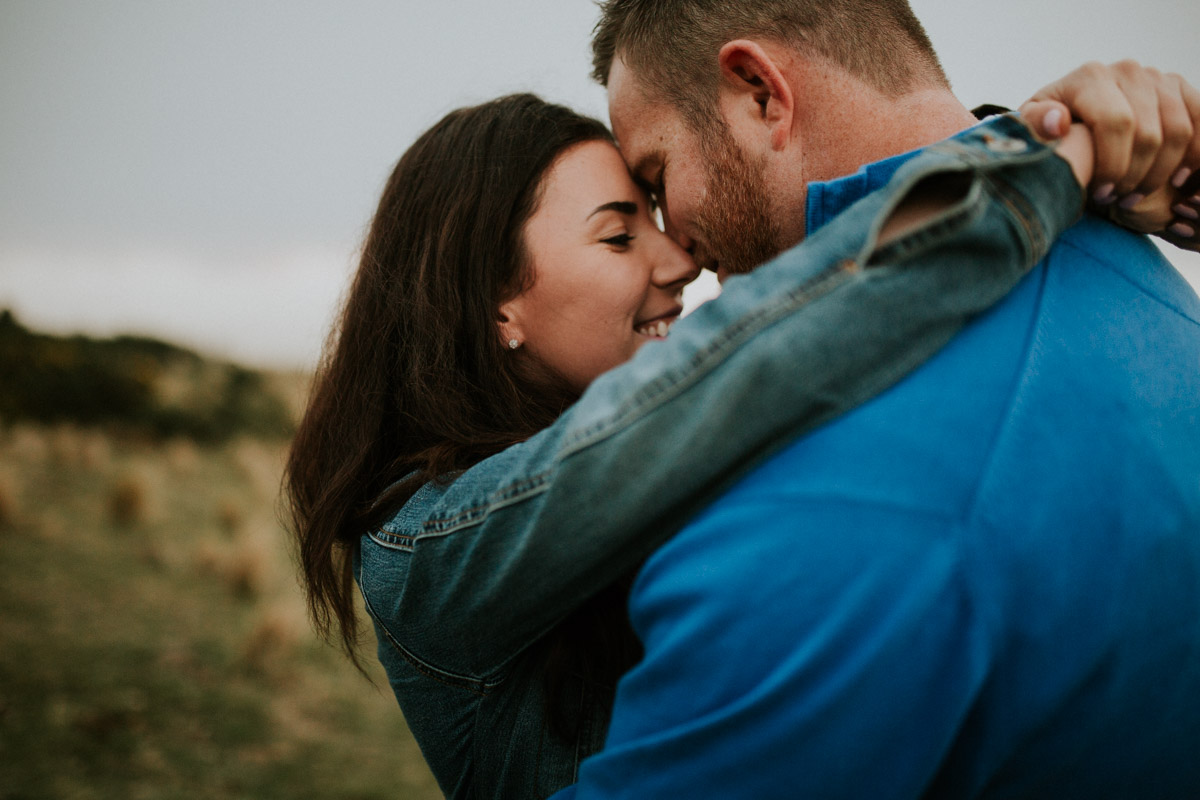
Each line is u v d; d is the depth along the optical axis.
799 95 1.13
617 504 0.74
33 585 6.73
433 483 1.20
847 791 0.62
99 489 10.34
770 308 0.70
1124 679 0.69
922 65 1.12
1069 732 0.67
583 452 0.77
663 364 0.75
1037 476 0.67
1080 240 0.86
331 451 1.46
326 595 1.42
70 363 15.08
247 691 5.49
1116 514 0.69
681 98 1.24
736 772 0.64
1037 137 0.78
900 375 0.69
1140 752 0.72
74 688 5.12
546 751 1.04
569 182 1.39
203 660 5.81
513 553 0.84
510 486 0.87
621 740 0.72
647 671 0.70
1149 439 0.74
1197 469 0.77
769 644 0.63
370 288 1.48
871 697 0.61
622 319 1.40
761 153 1.17
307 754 4.86
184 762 4.53
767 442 0.69
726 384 0.69
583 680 1.02
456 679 1.09
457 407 1.35
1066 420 0.70
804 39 1.12
